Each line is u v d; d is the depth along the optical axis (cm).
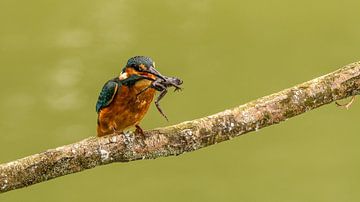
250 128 647
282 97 646
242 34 1911
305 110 648
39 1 2033
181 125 649
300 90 646
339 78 646
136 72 726
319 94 645
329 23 1933
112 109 743
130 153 640
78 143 636
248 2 2019
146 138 642
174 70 1798
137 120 759
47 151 634
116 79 740
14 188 632
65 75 1772
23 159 632
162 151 645
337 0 1994
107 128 763
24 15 1986
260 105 646
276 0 2031
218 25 1950
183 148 646
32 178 632
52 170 632
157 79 699
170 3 2027
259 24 1952
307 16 1947
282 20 1956
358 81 644
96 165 640
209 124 645
